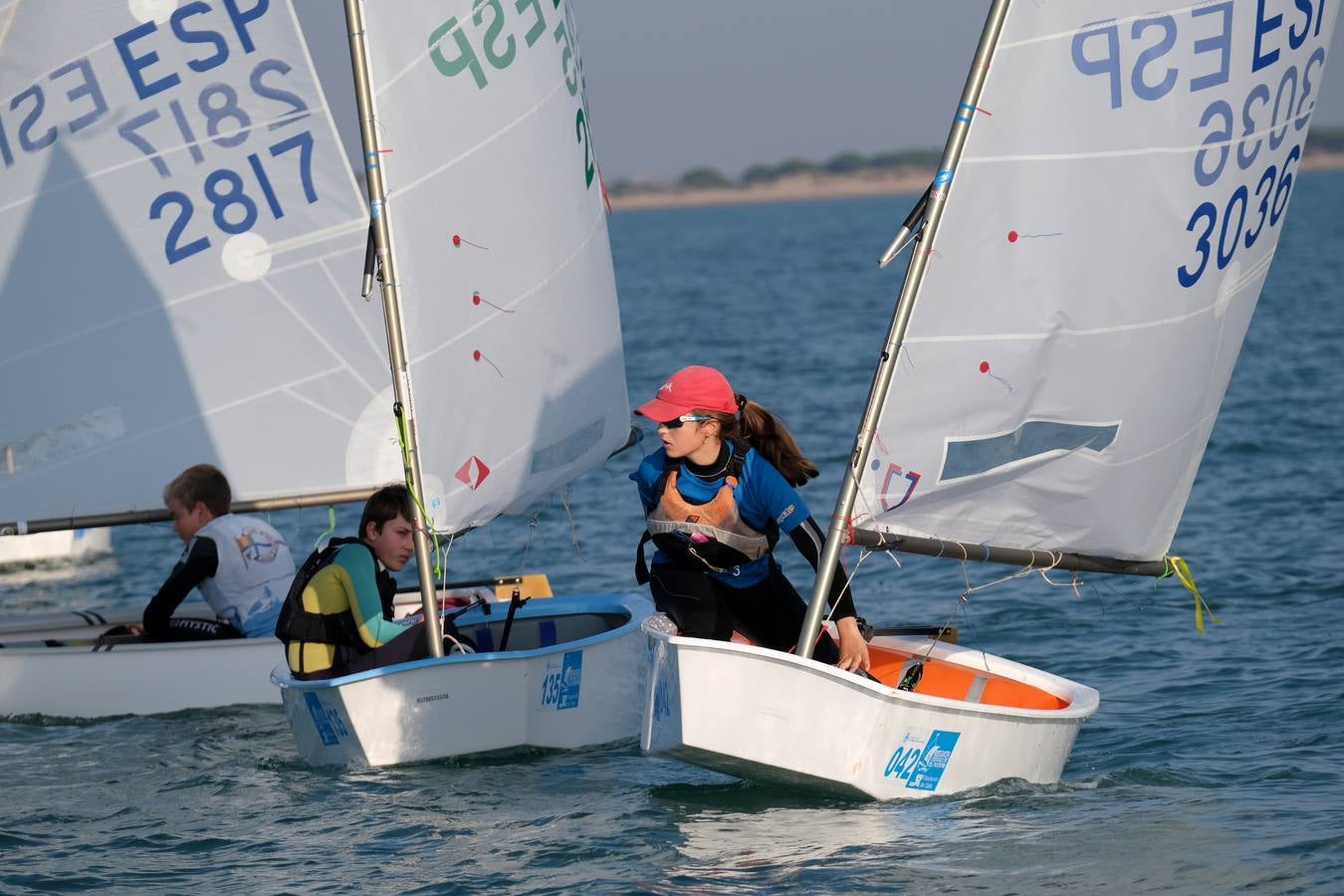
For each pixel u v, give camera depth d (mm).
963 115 20453
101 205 30750
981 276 20859
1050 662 29391
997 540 21953
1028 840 18953
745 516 20828
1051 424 21578
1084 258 21203
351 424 31500
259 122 30625
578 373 29875
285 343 31266
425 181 26938
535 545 43500
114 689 27844
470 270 27547
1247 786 21094
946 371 20922
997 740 20844
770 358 95062
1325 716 24562
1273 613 32125
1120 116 21047
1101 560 22516
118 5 30172
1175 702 26016
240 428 31438
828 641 22047
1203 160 21578
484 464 27906
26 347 30859
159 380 31266
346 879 18516
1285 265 177375
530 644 27578
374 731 23188
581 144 30172
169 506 29922
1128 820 19672
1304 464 50906
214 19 30297
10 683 27688
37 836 20516
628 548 42562
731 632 21359
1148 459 22188
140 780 23359
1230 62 21625
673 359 96562
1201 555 38250
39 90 30312
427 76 26922
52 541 45656
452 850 19375
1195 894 17141
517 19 28297
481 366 27750
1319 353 85438
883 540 21109
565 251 29406
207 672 28203
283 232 30922
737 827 19781
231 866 19125
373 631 23969
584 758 23859
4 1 29906
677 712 19484
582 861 18766
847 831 19453
